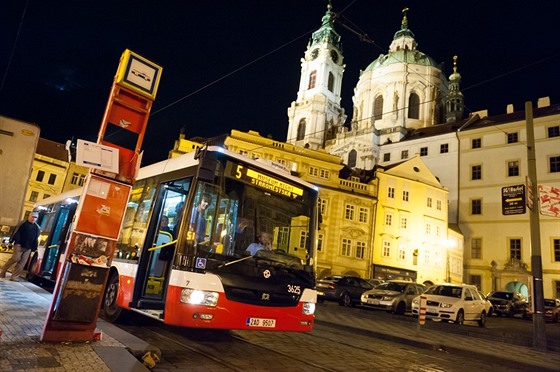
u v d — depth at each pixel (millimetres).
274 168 7871
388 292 19594
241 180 7301
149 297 7578
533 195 12727
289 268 7301
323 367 6637
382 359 8109
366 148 55625
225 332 8984
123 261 8352
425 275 39969
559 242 39531
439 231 42031
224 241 6805
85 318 5418
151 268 7680
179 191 7410
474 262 44250
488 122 48344
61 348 4988
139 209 8648
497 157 45281
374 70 67188
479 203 45469
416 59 65438
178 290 6207
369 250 38000
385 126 62156
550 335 15375
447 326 15117
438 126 54562
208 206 6793
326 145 64250
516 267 40844
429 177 43344
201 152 6887
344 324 13195
